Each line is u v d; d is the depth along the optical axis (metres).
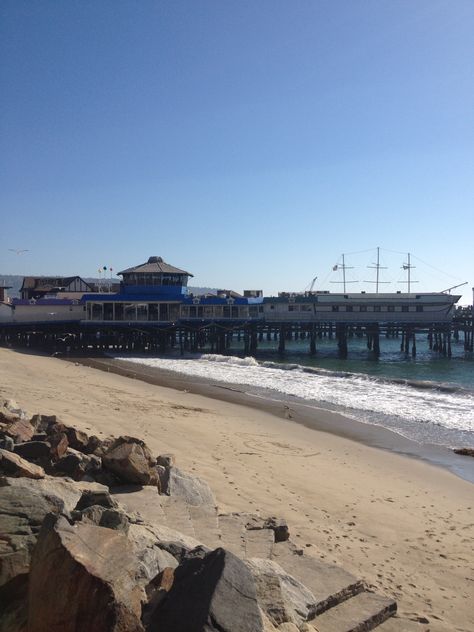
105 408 23.33
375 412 29.16
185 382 41.25
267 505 12.66
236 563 5.41
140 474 10.66
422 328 75.81
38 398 23.36
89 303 69.25
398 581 9.52
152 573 6.16
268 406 30.59
